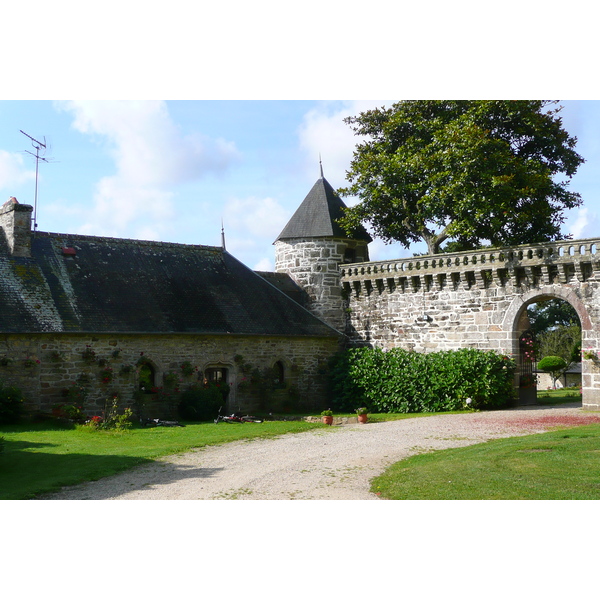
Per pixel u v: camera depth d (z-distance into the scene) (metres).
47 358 22.16
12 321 21.55
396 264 28.80
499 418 21.62
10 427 20.17
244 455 15.65
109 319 23.64
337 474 13.48
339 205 32.47
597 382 22.88
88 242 26.70
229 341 26.47
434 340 27.44
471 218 27.48
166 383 24.59
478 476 12.50
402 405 26.03
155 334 24.23
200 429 20.41
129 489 12.11
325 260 30.89
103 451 15.92
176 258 28.53
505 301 25.48
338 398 28.33
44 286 23.50
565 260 23.53
